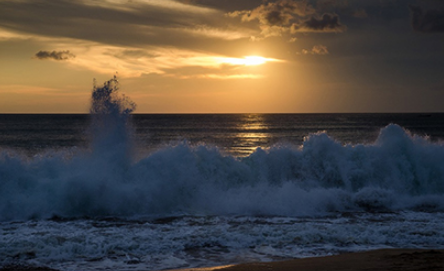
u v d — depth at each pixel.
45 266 7.56
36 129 84.94
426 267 7.25
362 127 102.88
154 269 7.51
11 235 9.09
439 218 11.23
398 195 13.52
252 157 14.07
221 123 131.12
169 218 10.88
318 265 7.49
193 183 12.55
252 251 8.51
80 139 57.97
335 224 10.43
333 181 14.09
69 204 11.16
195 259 8.03
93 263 7.75
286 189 12.97
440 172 14.35
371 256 8.00
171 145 14.37
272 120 164.00
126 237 9.02
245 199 12.34
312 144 14.54
